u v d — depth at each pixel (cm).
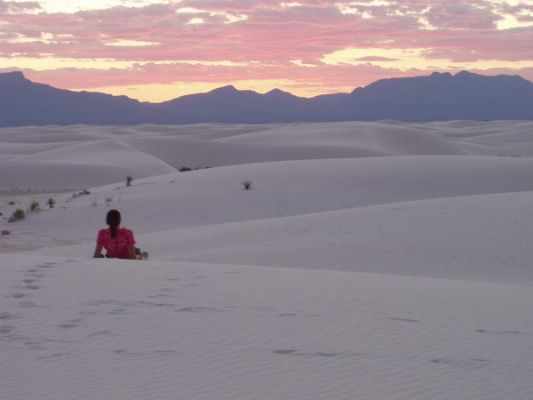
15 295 908
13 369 614
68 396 545
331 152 10162
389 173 4094
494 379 598
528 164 4241
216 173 4384
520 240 1812
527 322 820
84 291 942
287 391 557
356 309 867
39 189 6128
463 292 1027
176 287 987
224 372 606
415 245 1831
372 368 622
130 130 19875
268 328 760
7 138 16100
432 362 646
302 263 1725
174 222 3338
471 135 18638
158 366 622
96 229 3200
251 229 2328
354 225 2152
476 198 2453
